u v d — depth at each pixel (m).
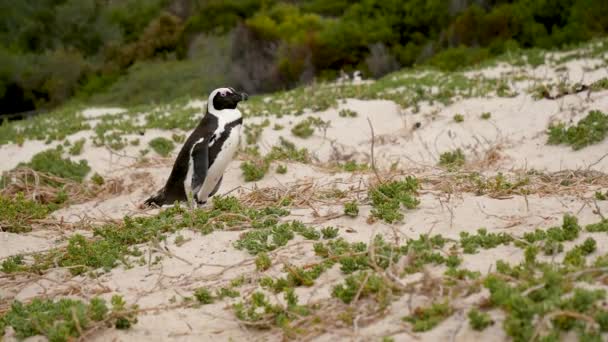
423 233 14.59
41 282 15.17
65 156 28.03
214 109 19.81
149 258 14.80
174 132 29.86
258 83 54.75
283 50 54.91
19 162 27.83
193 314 12.45
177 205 17.89
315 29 57.41
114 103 59.97
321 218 16.09
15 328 12.37
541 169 21.64
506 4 49.22
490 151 24.05
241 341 11.35
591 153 22.41
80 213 22.59
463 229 14.66
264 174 23.55
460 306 10.59
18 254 16.72
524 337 9.38
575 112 26.00
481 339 9.75
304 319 11.25
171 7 75.50
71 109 44.81
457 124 27.80
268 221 16.09
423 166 22.33
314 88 38.62
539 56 38.69
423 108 29.92
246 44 57.25
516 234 14.04
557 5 46.88
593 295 9.76
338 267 13.34
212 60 61.09
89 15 73.62
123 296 13.56
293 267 13.44
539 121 26.36
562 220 14.67
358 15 56.59
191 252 15.16
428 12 53.62
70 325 11.86
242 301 12.62
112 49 70.25
